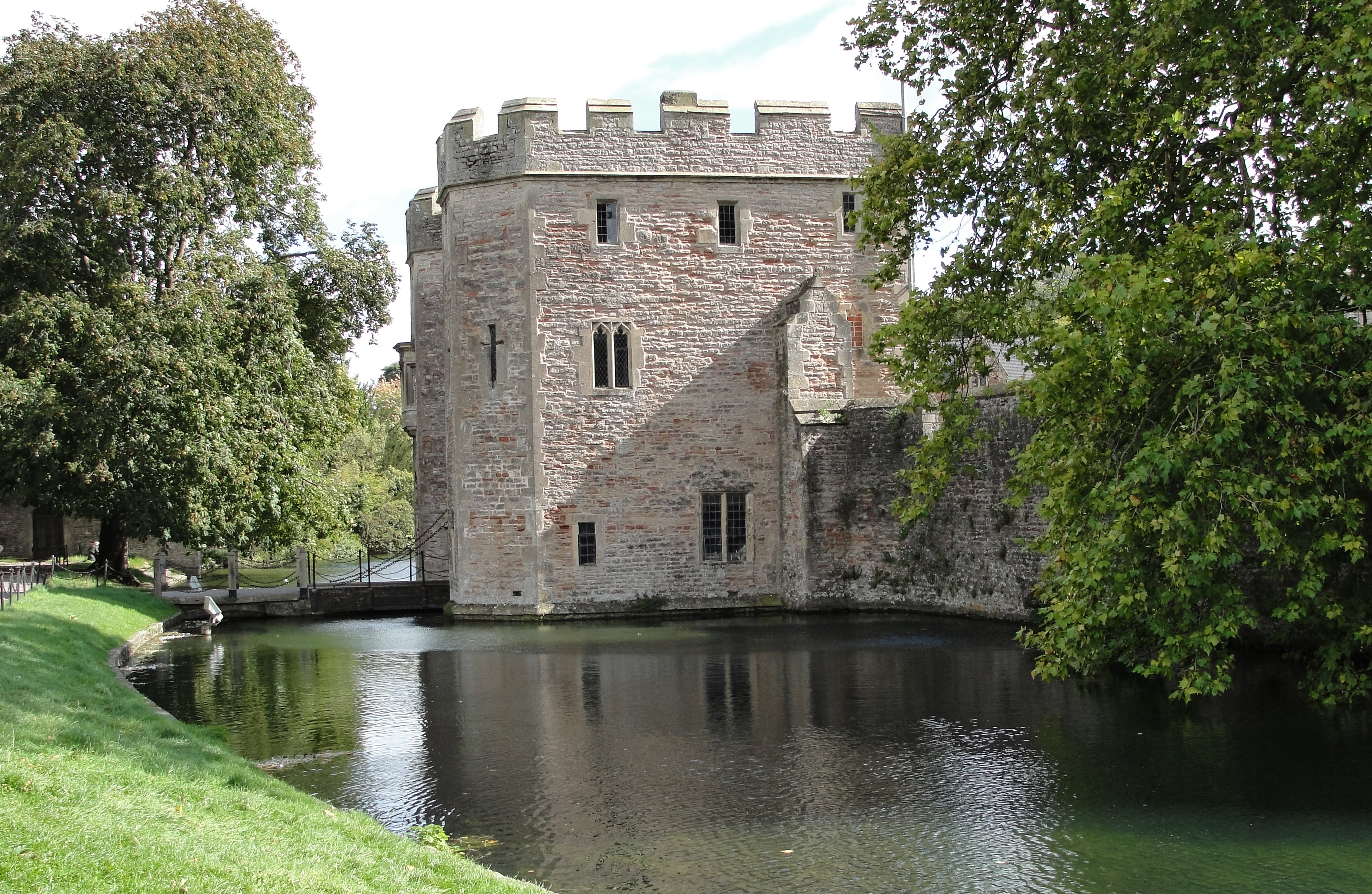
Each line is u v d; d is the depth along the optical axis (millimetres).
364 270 30484
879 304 28250
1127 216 14156
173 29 25906
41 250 25047
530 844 10305
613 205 26984
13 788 7535
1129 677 17266
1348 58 10969
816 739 14016
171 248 26281
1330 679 12797
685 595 27000
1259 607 17891
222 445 24625
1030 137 14844
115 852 6801
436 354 32031
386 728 14914
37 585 22906
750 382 27438
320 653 21625
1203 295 10758
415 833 10492
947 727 14406
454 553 27422
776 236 27625
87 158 25516
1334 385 10820
